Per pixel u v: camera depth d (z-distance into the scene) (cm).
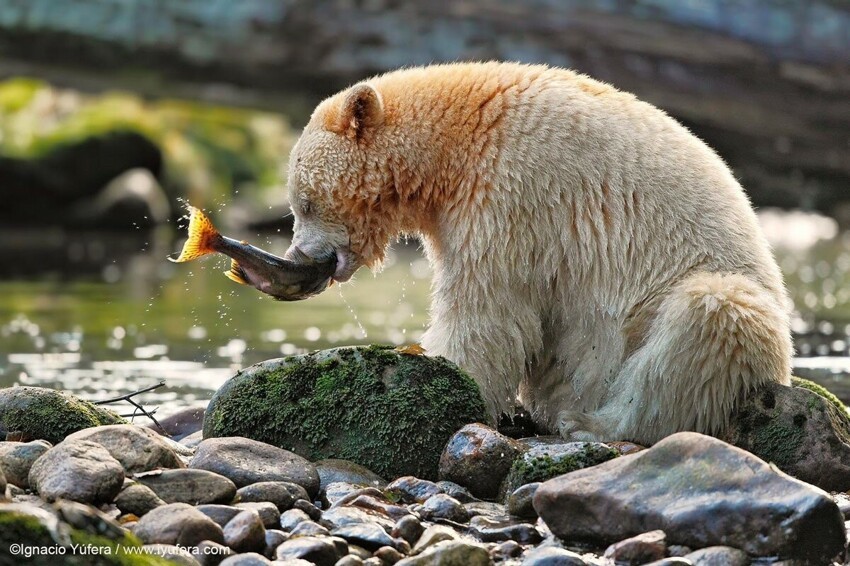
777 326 1005
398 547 791
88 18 3127
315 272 1146
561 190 1058
